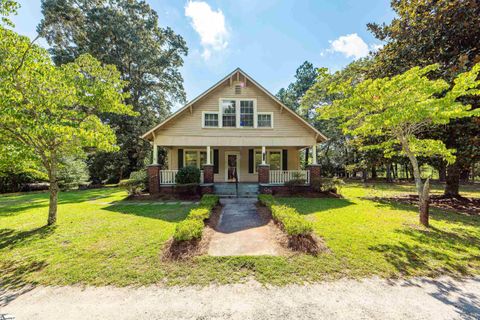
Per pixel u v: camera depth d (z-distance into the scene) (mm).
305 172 11570
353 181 22578
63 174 16109
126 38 20906
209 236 4707
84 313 2459
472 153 7754
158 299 2682
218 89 11852
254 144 11695
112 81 6539
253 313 2406
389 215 6562
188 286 2936
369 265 3426
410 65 9133
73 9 19906
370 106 5754
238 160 13969
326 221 5832
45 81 5141
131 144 21281
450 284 2943
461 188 14961
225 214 6855
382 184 18688
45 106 5316
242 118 11859
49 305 2604
